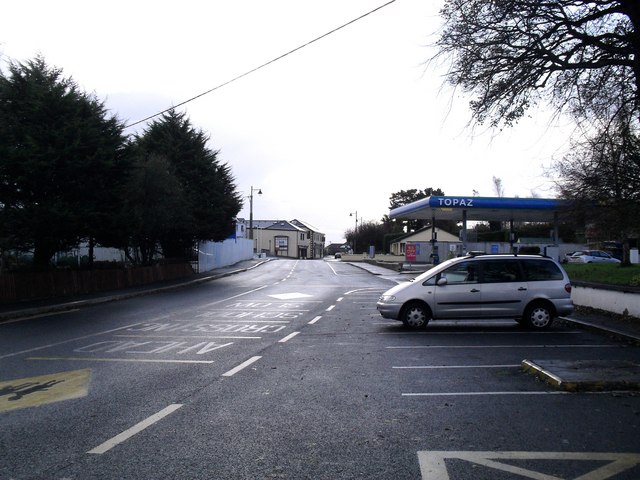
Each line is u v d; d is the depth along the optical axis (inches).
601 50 427.8
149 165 1075.9
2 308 641.6
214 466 176.1
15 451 190.7
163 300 823.7
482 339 439.8
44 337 465.1
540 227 2354.8
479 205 1213.7
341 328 512.7
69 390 278.1
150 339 451.2
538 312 486.9
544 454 185.8
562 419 225.0
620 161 475.8
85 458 183.5
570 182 600.4
